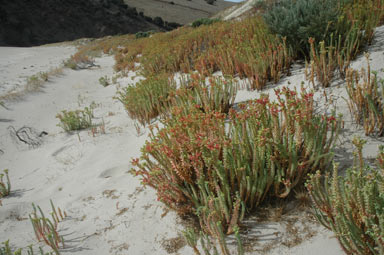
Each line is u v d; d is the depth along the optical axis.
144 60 9.79
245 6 19.14
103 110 6.66
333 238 1.84
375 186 1.51
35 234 2.69
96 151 4.42
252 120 2.48
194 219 2.38
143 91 5.26
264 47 5.02
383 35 4.13
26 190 3.67
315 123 2.36
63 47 28.73
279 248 1.91
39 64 14.16
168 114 4.75
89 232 2.56
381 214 1.40
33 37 43.00
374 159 2.34
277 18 5.00
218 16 23.98
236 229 1.67
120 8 57.31
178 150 2.55
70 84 9.51
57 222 2.79
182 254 2.08
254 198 2.29
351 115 2.96
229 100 4.21
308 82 3.83
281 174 2.21
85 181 3.55
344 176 2.26
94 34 50.12
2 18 41.16
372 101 2.59
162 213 2.56
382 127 2.59
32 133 5.59
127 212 2.71
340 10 4.43
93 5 52.16
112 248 2.32
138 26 55.72
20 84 9.25
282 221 2.11
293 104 2.44
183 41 9.37
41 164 4.40
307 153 2.29
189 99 3.69
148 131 4.60
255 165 2.17
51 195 3.42
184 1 90.50
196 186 2.53
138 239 2.34
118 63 13.21
